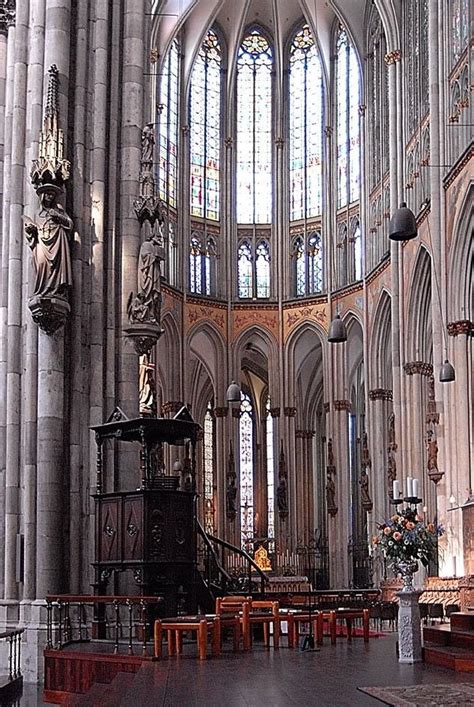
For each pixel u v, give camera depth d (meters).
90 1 24.06
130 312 23.25
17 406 22.12
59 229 21.34
